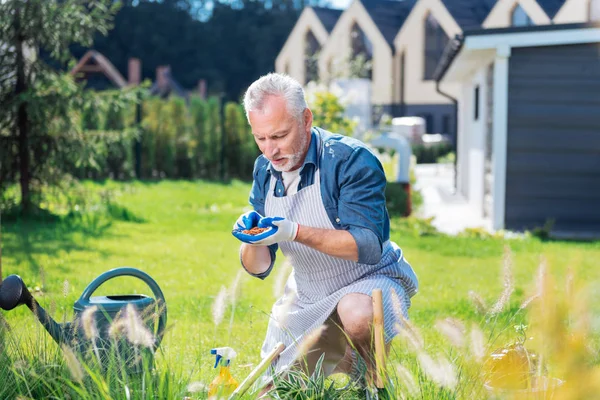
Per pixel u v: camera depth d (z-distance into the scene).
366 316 3.48
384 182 3.59
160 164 22.45
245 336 5.27
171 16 73.44
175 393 3.03
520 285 7.69
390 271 3.76
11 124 12.32
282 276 3.56
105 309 3.64
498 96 13.34
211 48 74.56
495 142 13.42
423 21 40.84
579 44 13.37
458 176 21.11
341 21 43.62
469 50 13.85
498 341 3.89
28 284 6.89
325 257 3.67
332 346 3.76
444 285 7.66
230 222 12.57
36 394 3.42
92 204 12.91
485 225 14.18
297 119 3.42
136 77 44.88
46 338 3.77
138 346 3.50
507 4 35.44
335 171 3.56
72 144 12.38
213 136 23.17
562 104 13.46
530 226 13.58
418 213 15.51
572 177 13.51
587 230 13.43
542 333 2.63
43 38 12.06
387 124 17.48
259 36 75.50
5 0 11.80
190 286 7.33
